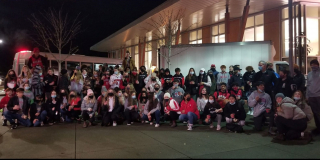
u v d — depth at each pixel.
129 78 10.12
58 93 9.09
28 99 7.85
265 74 7.50
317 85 6.35
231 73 9.95
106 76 10.60
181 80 9.54
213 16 18.67
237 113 6.95
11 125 7.72
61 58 15.70
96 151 5.14
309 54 15.71
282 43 16.47
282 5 16.30
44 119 8.04
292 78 6.99
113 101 7.82
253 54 10.59
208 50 11.10
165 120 8.63
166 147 5.45
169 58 11.62
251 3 15.73
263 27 17.84
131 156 4.82
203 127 7.58
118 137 6.34
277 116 6.10
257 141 5.96
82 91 9.35
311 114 6.25
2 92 22.61
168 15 15.22
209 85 9.34
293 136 5.91
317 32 15.95
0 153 5.04
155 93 8.15
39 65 9.55
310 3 15.41
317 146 5.50
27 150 5.23
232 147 5.46
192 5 14.86
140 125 7.97
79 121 8.41
